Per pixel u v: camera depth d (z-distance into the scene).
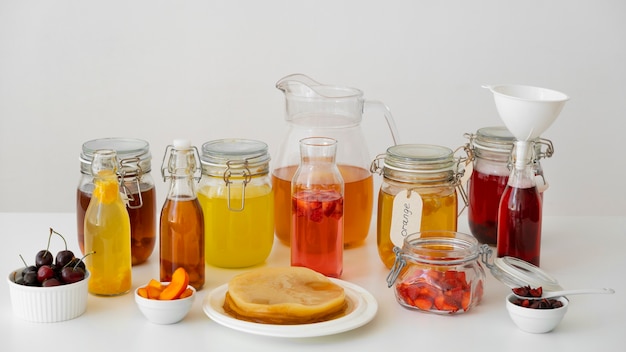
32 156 2.79
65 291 1.28
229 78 2.72
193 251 1.39
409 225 1.45
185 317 1.32
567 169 2.84
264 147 1.50
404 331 1.27
